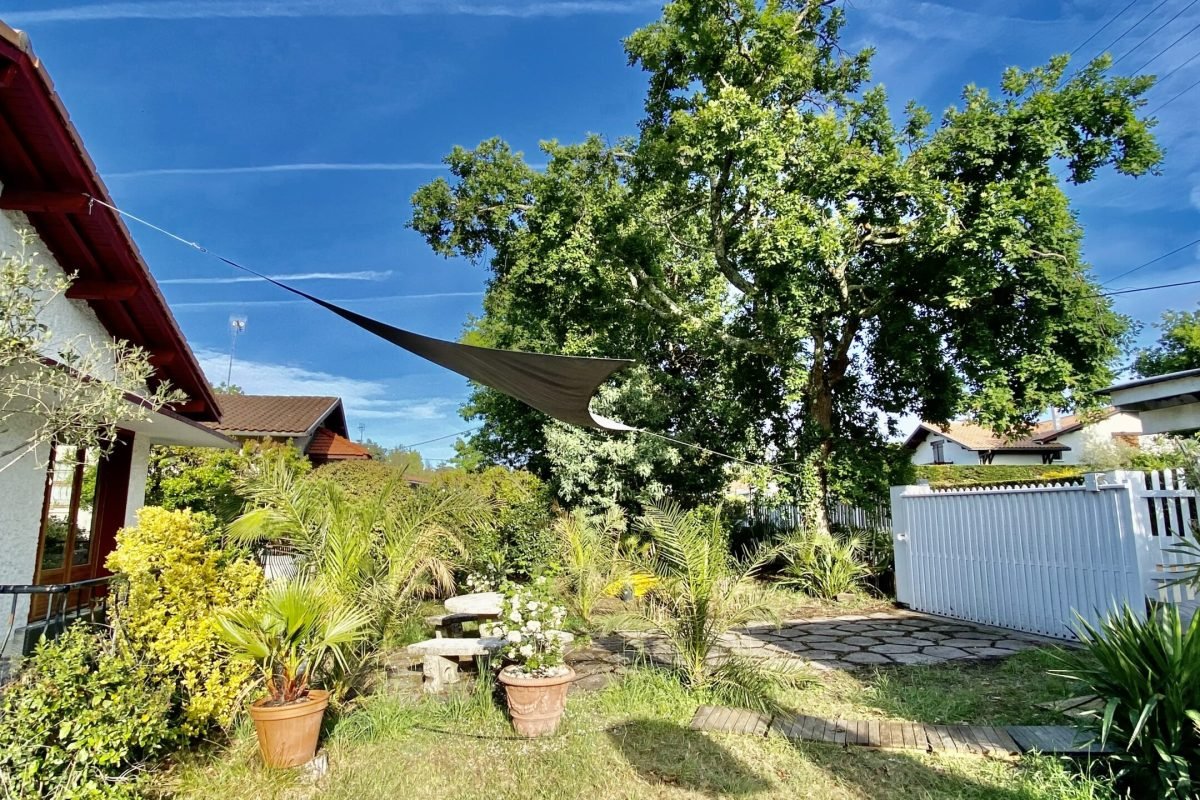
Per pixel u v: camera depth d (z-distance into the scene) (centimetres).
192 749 488
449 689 633
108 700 385
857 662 728
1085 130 1168
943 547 1033
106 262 648
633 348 1662
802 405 1511
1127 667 392
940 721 524
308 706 462
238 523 758
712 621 631
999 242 1100
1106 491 751
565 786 434
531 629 544
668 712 565
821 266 1309
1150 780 377
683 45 1255
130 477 885
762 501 1502
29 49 474
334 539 688
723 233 1346
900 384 1482
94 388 455
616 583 990
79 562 805
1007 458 3419
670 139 1327
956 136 1155
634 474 1650
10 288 404
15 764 349
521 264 1448
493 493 1538
